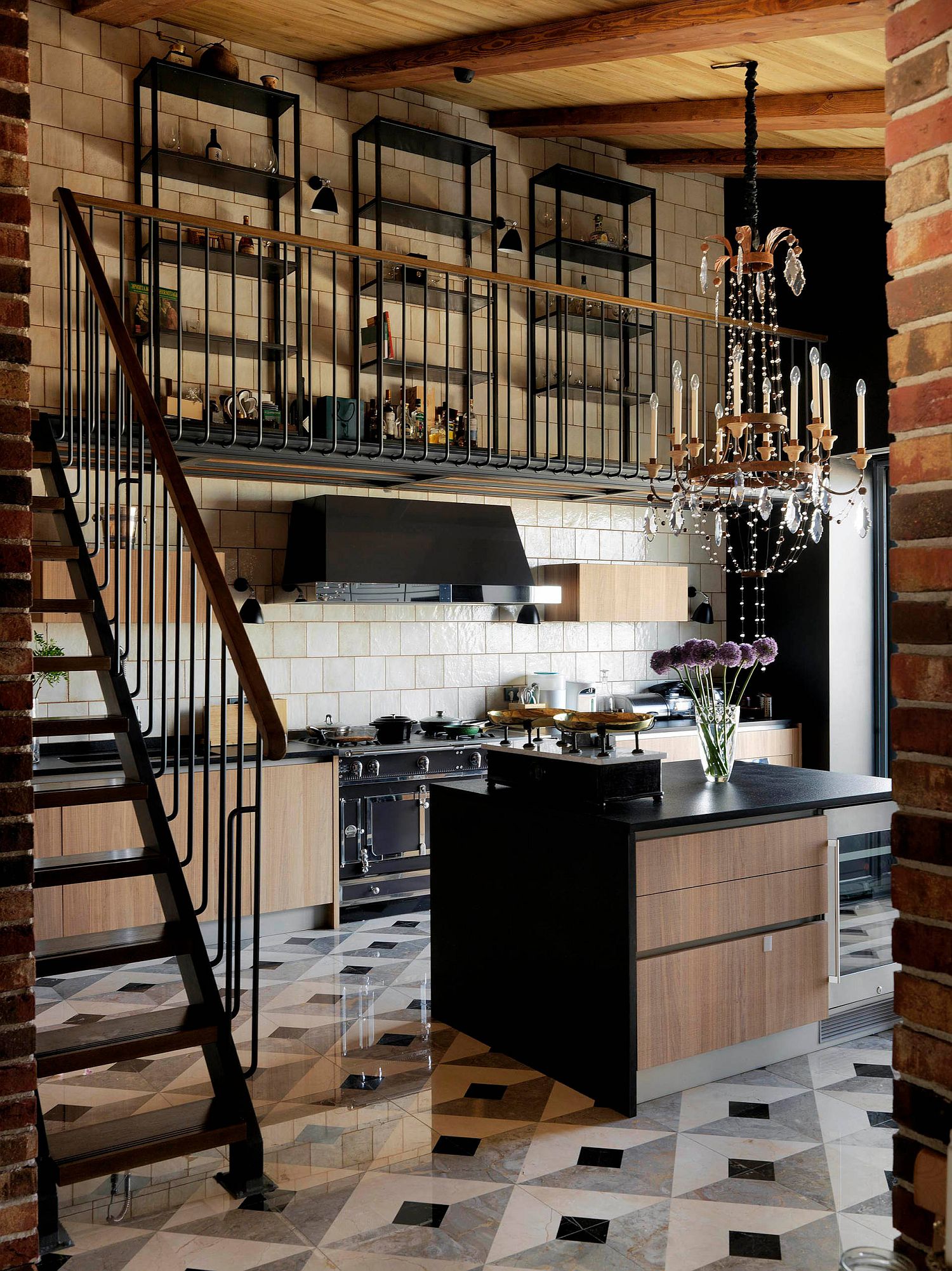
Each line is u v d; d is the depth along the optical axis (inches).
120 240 186.5
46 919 188.7
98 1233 107.8
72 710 215.9
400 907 235.6
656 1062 135.9
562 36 200.4
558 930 144.4
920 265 63.1
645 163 291.3
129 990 183.6
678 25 180.2
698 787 164.6
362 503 237.1
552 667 285.1
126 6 211.5
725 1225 108.5
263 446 200.7
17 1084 69.6
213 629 231.6
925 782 62.9
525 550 272.8
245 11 219.3
